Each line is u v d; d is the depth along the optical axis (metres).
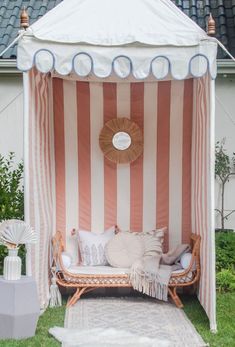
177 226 6.12
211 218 4.48
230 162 7.46
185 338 4.21
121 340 4.13
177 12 4.50
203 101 5.10
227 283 5.77
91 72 4.55
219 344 4.09
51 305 5.30
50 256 5.65
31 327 4.21
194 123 5.89
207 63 4.35
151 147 6.18
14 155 7.64
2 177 6.14
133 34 4.41
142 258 5.62
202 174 5.15
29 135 4.91
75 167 6.18
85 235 5.99
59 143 6.16
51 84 6.07
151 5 4.55
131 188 6.18
